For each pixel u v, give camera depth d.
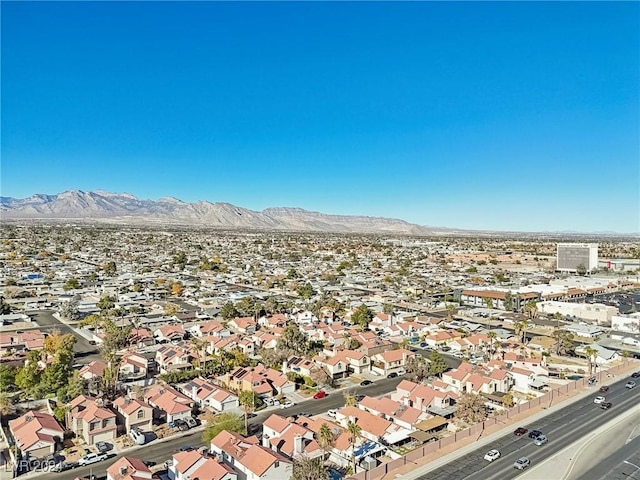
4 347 122.44
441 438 78.12
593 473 67.69
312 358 117.38
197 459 63.12
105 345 119.00
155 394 90.69
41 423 74.69
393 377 110.94
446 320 172.50
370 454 72.12
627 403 94.00
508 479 65.56
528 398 98.94
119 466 62.31
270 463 62.91
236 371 105.12
